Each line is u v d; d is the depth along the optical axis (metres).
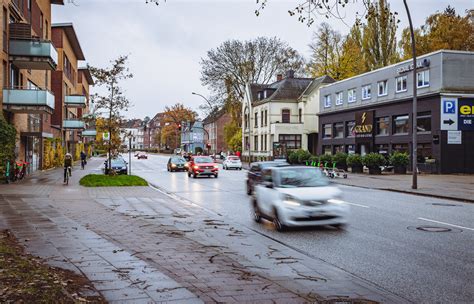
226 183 27.36
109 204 15.30
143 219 11.93
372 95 42.38
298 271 6.75
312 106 58.53
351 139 45.78
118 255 7.36
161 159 83.50
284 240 9.45
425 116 35.12
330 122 50.25
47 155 39.16
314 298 5.39
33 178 27.92
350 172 36.97
